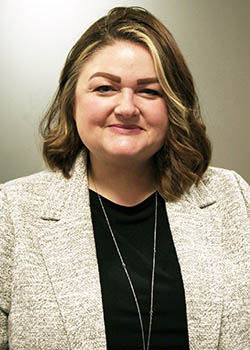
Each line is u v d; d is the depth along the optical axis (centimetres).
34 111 150
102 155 93
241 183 108
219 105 155
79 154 104
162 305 89
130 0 149
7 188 98
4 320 90
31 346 84
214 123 155
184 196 103
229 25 152
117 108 87
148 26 91
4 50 148
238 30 153
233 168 158
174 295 90
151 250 95
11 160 152
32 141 151
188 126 98
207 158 105
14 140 152
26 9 147
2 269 88
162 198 103
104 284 90
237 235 97
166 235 98
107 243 95
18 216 92
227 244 97
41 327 84
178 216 99
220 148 156
